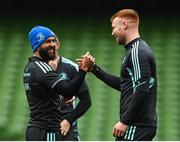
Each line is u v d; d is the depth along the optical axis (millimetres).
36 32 17312
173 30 40375
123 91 16484
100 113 33688
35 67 17109
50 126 17188
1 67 37031
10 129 32562
